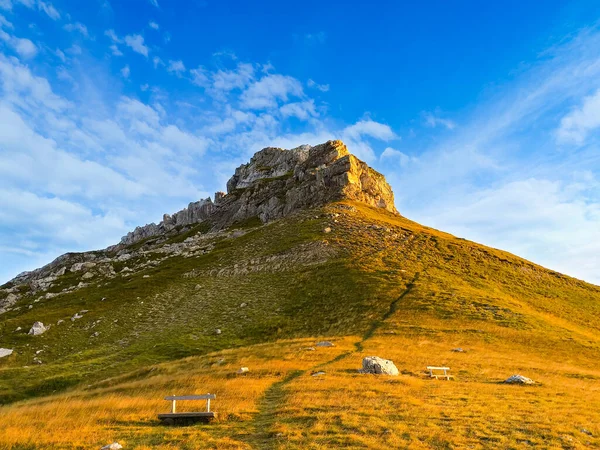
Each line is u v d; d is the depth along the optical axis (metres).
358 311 61.34
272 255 97.19
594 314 70.38
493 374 32.44
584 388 28.17
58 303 99.19
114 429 19.31
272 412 21.12
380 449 14.69
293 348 45.88
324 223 113.69
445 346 44.97
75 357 59.00
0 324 79.75
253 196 196.38
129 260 146.88
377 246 94.06
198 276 95.94
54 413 23.77
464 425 17.59
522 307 63.97
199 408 22.81
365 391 24.81
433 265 84.44
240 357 44.03
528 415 19.36
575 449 14.85
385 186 173.12
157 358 53.25
